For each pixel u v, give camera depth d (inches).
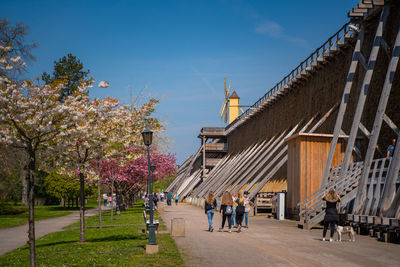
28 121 409.7
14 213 1669.5
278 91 1784.0
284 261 381.1
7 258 486.0
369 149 701.9
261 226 799.7
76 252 488.4
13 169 801.6
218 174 2284.7
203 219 991.0
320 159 982.4
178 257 409.7
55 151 487.5
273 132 1926.7
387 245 499.8
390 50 945.5
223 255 420.2
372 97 1005.8
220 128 2974.9
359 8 910.4
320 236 607.8
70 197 2322.8
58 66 2549.2
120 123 624.1
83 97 525.7
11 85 410.3
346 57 1214.3
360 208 682.2
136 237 634.8
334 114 1230.3
